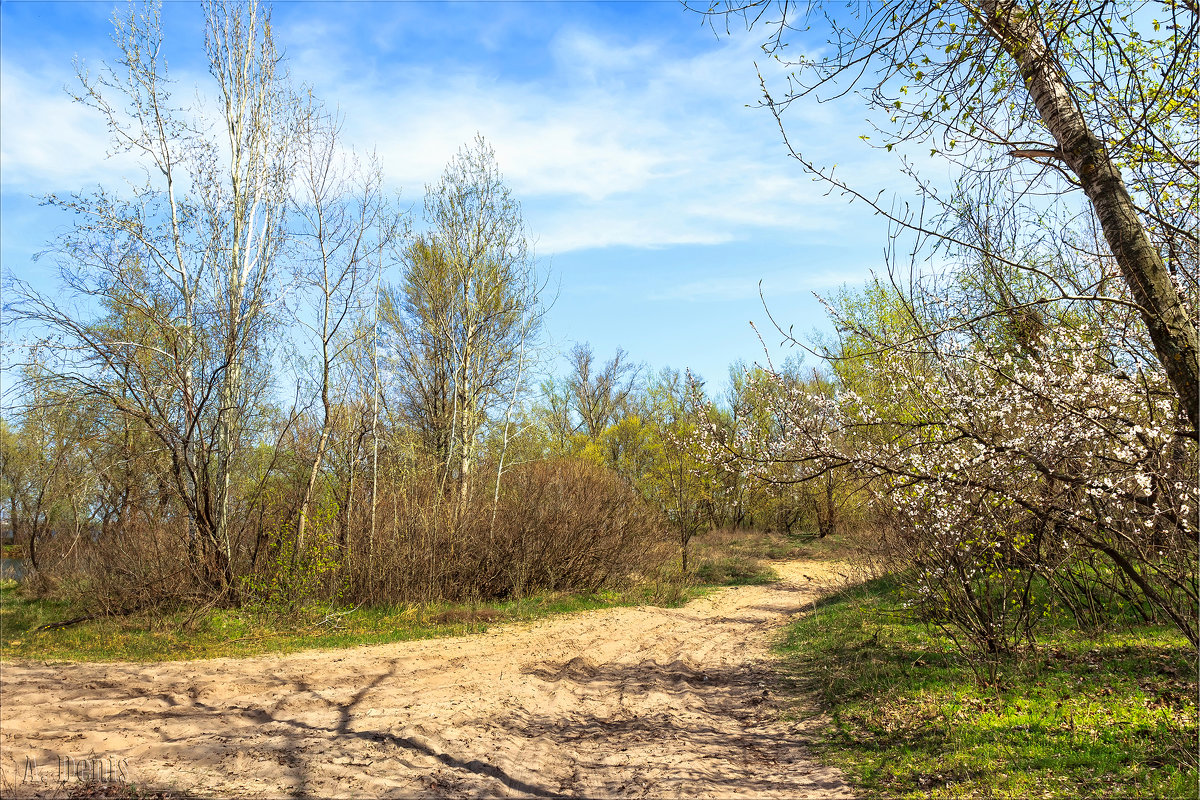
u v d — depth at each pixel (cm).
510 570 1997
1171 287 437
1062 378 649
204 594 1536
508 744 736
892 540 1026
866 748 706
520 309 2677
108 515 1867
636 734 793
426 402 2722
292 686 974
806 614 1605
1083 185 468
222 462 1678
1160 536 678
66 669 1063
